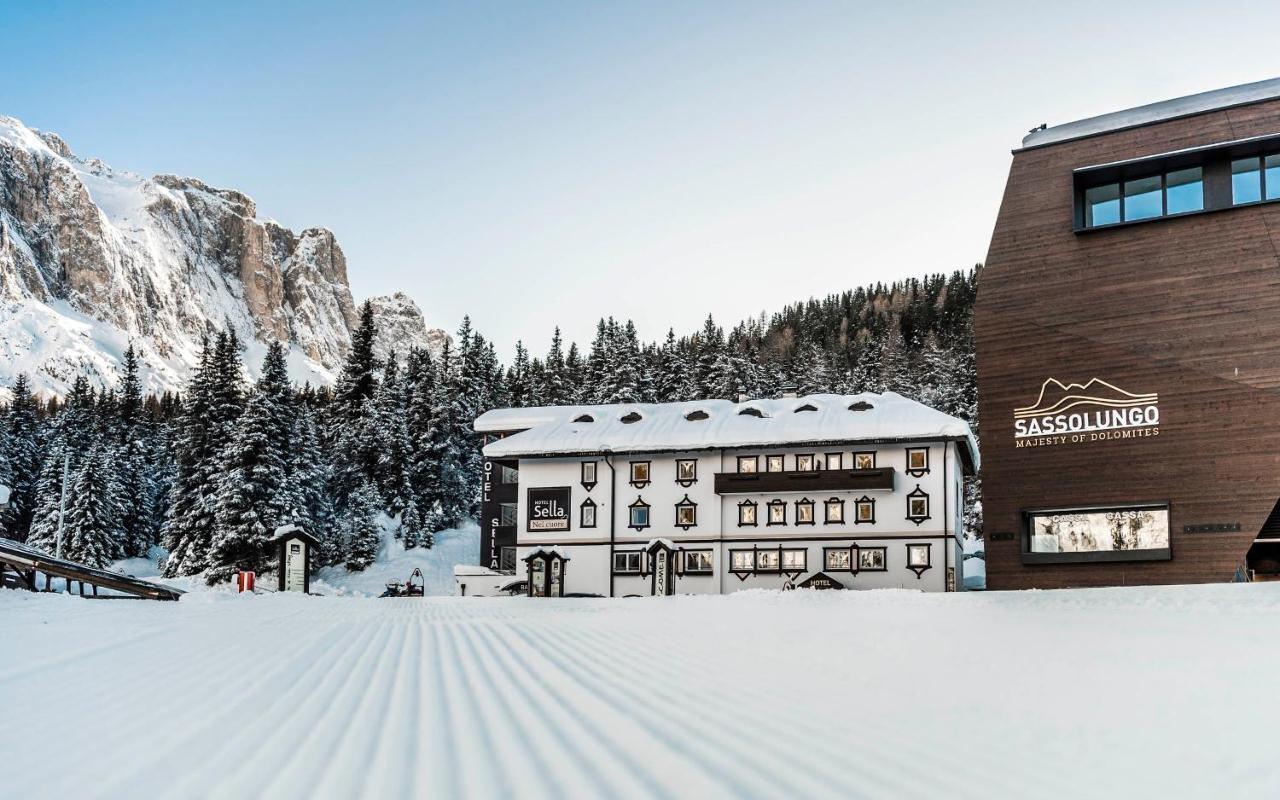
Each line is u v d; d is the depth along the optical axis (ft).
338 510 297.53
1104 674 33.65
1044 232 113.39
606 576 199.31
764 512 191.83
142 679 36.19
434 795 19.11
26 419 390.63
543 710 29.40
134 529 298.76
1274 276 103.09
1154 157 108.78
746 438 192.44
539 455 202.49
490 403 380.17
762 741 24.31
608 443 200.95
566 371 415.64
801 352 445.78
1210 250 106.01
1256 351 102.68
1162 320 106.83
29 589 93.56
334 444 333.21
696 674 37.93
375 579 251.39
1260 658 35.12
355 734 25.62
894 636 50.37
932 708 28.68
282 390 280.10
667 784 19.89
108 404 425.28
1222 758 21.43
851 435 185.88
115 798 19.10
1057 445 109.40
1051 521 109.29
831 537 187.32
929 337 477.77
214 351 274.16
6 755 23.16
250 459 243.81
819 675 36.68
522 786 19.79
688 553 194.90
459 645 51.19
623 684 35.19
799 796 18.85
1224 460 102.47
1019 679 33.50
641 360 377.09
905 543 183.32
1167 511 104.06
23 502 325.21
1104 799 18.53
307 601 107.65
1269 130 105.70
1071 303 110.93
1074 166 113.39
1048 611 63.93
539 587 173.47
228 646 48.70
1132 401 106.83
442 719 27.89
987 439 112.37
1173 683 31.04
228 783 20.26
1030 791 19.15
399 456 291.17
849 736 24.84
